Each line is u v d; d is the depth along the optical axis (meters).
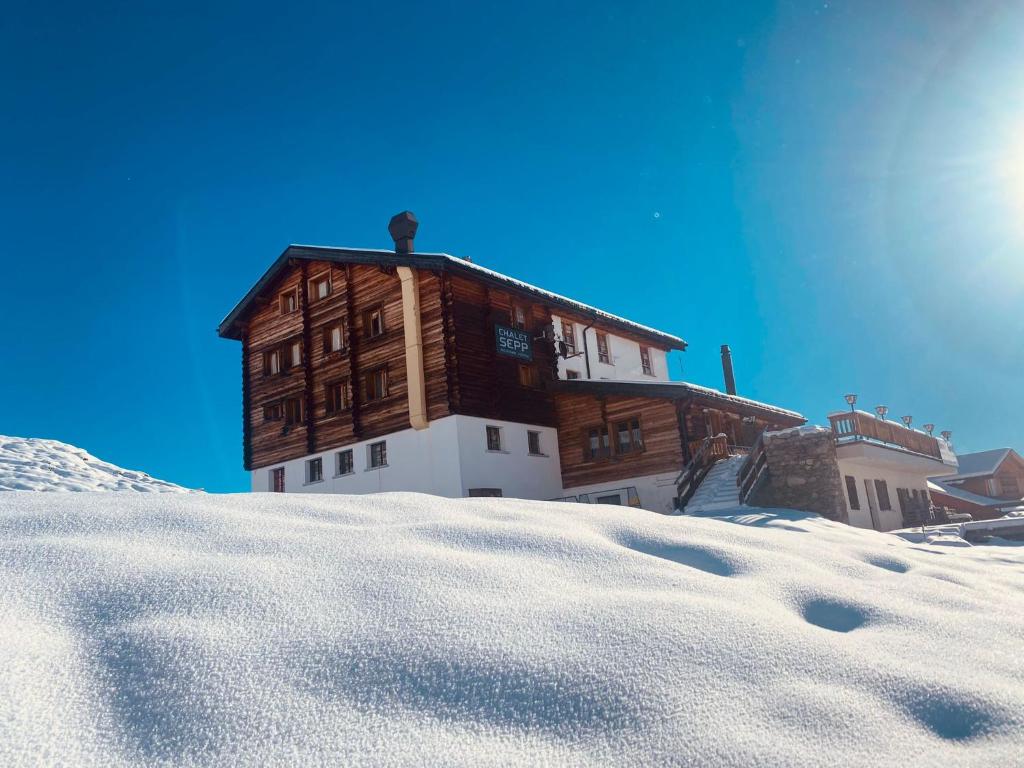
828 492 13.20
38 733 1.75
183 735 1.84
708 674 2.28
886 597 3.43
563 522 4.26
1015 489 40.38
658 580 3.23
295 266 22.84
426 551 3.28
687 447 18.47
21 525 3.16
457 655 2.29
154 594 2.55
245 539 3.24
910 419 25.00
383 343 19.81
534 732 1.97
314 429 21.31
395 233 19.98
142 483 25.56
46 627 2.27
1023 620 3.19
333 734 1.90
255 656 2.21
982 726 2.03
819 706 2.12
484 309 19.61
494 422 18.94
